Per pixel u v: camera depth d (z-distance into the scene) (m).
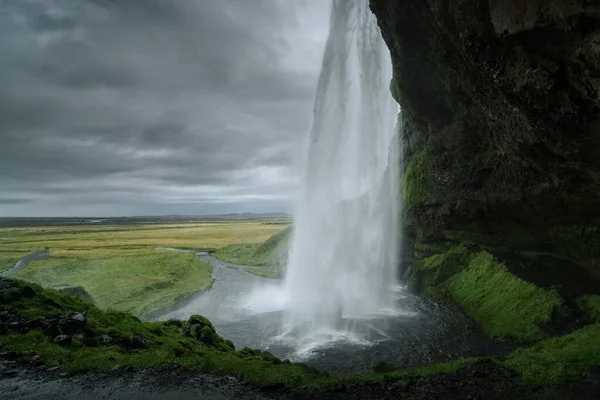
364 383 13.87
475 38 19.22
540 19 14.59
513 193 29.66
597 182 22.45
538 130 21.41
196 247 103.69
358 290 43.47
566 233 29.03
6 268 68.56
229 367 14.99
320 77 54.00
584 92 16.19
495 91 22.67
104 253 86.75
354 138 54.94
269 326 33.00
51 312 18.70
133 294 44.41
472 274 37.66
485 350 24.55
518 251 35.06
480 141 31.77
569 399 11.85
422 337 28.03
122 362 14.99
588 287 27.58
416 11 25.39
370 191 55.16
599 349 14.95
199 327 21.58
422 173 43.75
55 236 150.38
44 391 12.57
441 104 32.72
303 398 12.73
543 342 18.47
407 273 47.16
